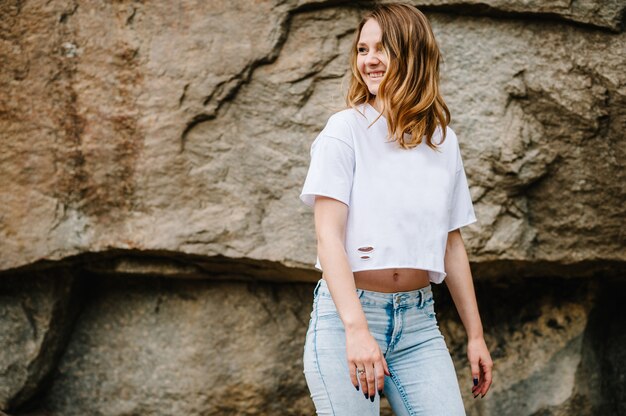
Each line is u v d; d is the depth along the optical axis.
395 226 1.97
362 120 2.03
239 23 3.07
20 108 3.10
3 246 3.10
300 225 3.06
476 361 2.14
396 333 2.00
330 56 3.07
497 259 3.06
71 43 3.09
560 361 3.34
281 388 3.33
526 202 3.10
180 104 3.06
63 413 3.36
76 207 3.10
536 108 3.05
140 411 3.33
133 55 3.07
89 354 3.38
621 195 3.06
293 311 3.38
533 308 3.44
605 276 3.33
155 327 3.36
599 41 3.06
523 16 3.06
